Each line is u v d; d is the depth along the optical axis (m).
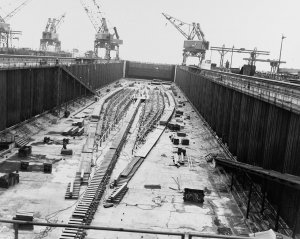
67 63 76.19
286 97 30.98
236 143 42.53
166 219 27.69
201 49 139.88
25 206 27.69
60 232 24.16
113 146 45.56
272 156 29.62
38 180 33.25
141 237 24.47
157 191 33.31
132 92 111.06
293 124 26.00
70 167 37.38
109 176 35.88
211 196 32.75
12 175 31.56
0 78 43.50
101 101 83.50
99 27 159.75
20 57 57.78
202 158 45.06
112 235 24.55
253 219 27.64
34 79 57.00
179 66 153.62
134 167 39.19
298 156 24.98
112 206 29.34
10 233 23.41
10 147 41.34
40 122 56.78
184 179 36.94
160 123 63.88
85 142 47.75
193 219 27.97
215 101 57.72
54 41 169.88
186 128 63.56
